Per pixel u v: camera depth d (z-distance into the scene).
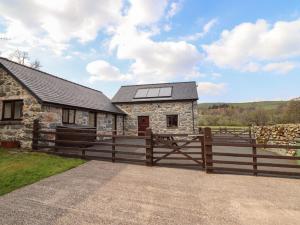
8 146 10.62
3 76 11.33
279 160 10.42
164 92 22.08
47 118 10.83
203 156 8.14
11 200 4.86
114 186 5.91
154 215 4.26
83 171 7.33
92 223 3.87
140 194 5.37
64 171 7.28
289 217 4.27
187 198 5.20
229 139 16.30
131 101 21.42
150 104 21.17
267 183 6.50
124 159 8.79
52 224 3.80
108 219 4.04
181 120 20.28
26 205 4.60
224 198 5.24
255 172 7.36
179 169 8.01
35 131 10.11
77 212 4.30
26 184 5.92
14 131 10.81
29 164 7.84
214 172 7.64
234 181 6.66
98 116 16.84
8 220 3.93
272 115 28.86
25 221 3.90
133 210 4.46
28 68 13.45
